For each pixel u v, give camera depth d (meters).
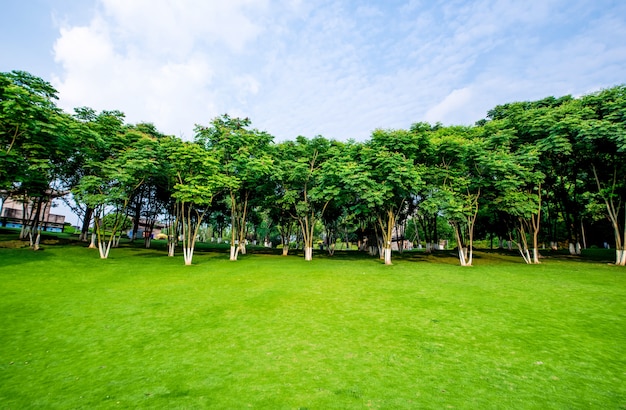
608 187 24.44
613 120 20.66
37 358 7.68
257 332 9.34
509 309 11.47
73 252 25.48
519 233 27.78
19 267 18.14
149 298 13.25
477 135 26.73
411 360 7.45
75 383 6.48
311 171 27.98
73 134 21.97
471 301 12.59
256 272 20.02
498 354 7.78
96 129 24.77
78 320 10.40
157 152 23.55
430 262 26.41
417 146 23.08
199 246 42.22
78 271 18.66
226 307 11.98
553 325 9.77
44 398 5.91
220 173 25.30
